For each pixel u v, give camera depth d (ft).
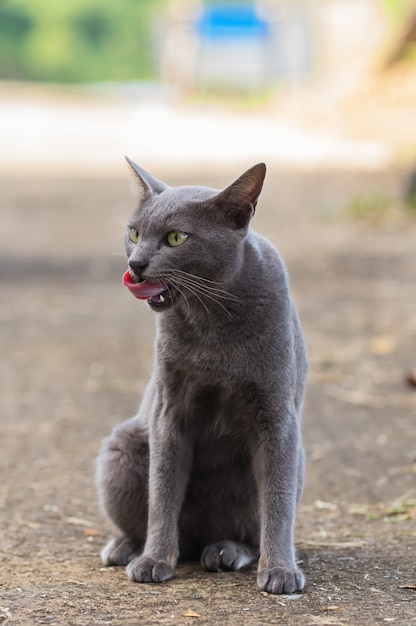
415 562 21.42
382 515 24.73
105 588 20.02
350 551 22.27
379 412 33.32
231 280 20.24
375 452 29.48
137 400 35.32
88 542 23.35
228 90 177.06
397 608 18.75
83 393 36.11
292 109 133.90
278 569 19.95
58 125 137.49
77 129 132.46
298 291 49.75
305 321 44.52
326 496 26.17
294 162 96.37
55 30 250.37
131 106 169.58
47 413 33.88
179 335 20.66
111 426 32.48
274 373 20.47
